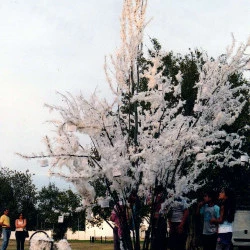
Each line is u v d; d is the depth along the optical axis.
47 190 51.25
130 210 7.00
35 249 11.39
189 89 12.28
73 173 6.43
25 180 60.31
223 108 7.31
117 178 6.40
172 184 6.97
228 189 8.45
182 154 6.75
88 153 6.59
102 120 6.61
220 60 7.14
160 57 7.36
